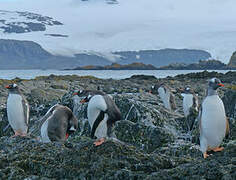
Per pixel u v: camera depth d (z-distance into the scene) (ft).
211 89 23.00
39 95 68.08
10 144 27.22
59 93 73.00
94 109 24.76
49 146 25.18
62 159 22.29
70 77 152.76
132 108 43.88
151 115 43.32
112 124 25.57
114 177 19.54
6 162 23.03
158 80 131.23
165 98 57.93
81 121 43.73
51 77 155.12
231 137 34.14
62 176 20.79
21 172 20.85
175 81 121.19
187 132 42.91
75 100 48.11
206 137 22.58
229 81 117.50
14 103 35.47
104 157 21.48
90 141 23.77
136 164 20.94
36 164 21.79
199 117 23.40
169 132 35.50
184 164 20.15
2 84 97.14
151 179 18.48
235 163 18.54
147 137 35.86
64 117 32.30
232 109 43.96
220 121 22.02
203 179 17.53
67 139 35.17
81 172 20.54
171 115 47.44
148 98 63.82
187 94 50.01
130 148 22.72
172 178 18.31
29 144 25.98
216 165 18.26
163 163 21.39
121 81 125.49
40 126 32.35
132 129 37.17
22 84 95.81
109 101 25.21
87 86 100.53
